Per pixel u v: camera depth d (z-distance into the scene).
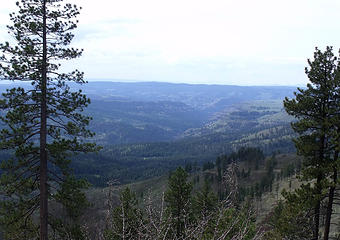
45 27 14.32
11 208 15.01
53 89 14.68
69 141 15.34
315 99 15.73
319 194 15.20
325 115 15.94
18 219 14.90
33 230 15.71
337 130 15.55
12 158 14.95
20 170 14.82
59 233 14.85
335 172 15.62
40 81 14.45
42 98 14.16
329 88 15.12
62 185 15.18
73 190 15.27
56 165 15.53
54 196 15.29
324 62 15.57
